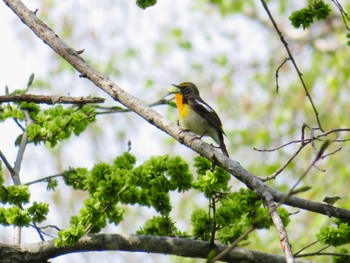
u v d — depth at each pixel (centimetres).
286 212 957
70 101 902
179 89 1370
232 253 953
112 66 2466
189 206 2186
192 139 867
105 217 947
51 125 1065
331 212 880
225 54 2533
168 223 975
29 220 923
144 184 948
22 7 943
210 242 942
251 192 952
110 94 887
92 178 978
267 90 2430
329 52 2448
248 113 2406
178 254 947
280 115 2264
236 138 2311
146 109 880
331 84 2222
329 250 1838
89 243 929
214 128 1321
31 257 909
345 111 2222
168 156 962
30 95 906
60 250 920
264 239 1908
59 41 913
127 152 1048
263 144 2262
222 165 850
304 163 2148
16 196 959
